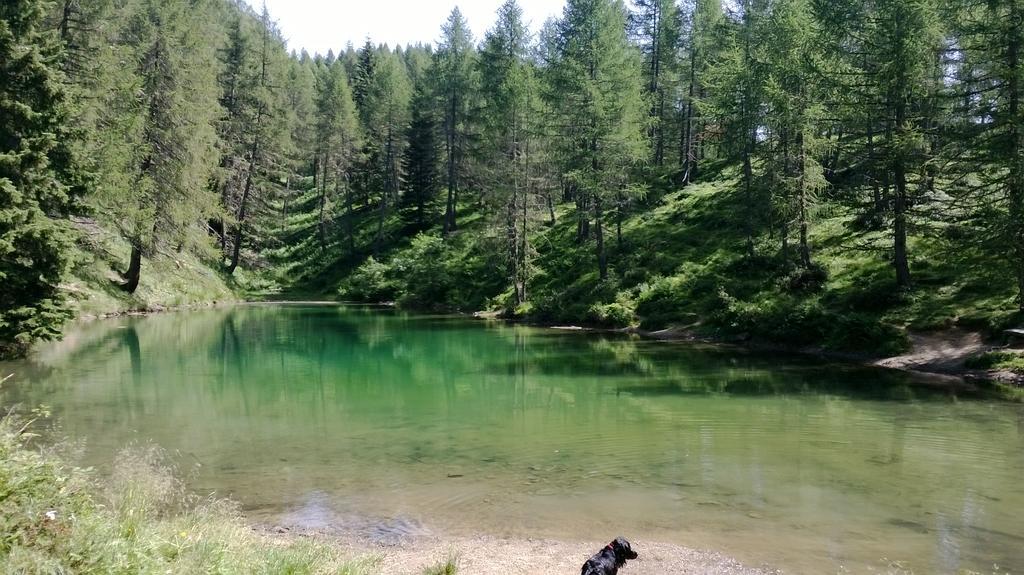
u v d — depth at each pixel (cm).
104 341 2491
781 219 3142
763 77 3089
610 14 4456
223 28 5653
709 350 2425
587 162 3584
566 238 4406
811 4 3023
